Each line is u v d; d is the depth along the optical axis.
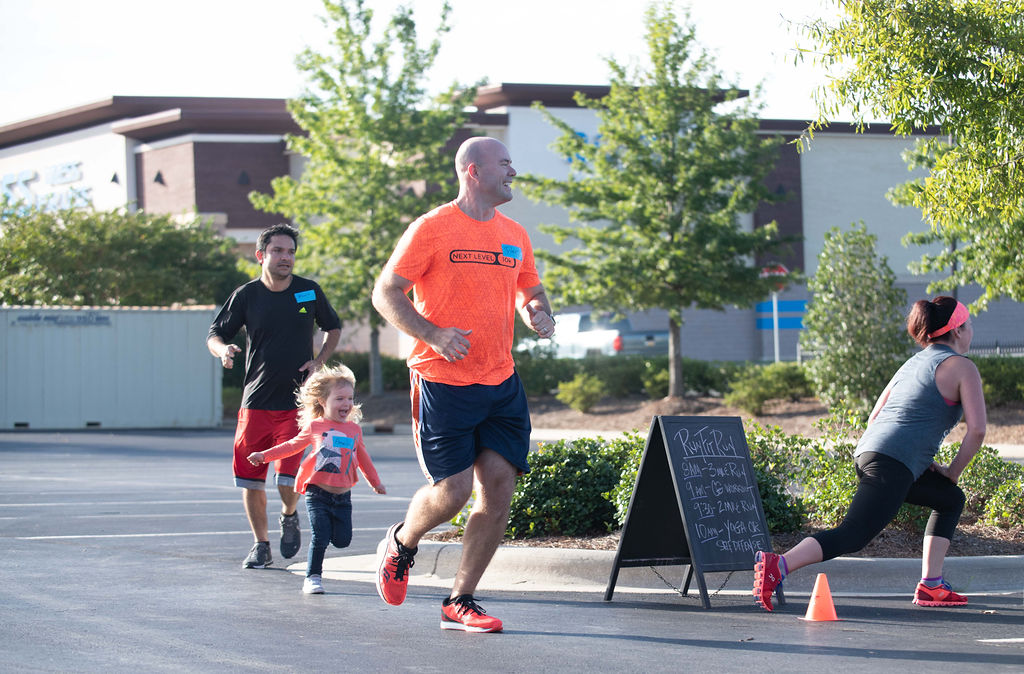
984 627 8.12
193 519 15.27
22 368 36.16
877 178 58.59
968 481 12.12
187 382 37.34
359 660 6.91
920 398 8.68
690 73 34.19
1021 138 13.18
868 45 13.45
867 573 9.90
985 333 59.12
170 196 59.41
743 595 9.62
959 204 13.86
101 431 36.06
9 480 20.88
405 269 7.54
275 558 11.90
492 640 7.57
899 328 28.14
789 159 57.53
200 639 7.55
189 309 37.41
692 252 33.38
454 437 7.57
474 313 7.59
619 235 33.97
